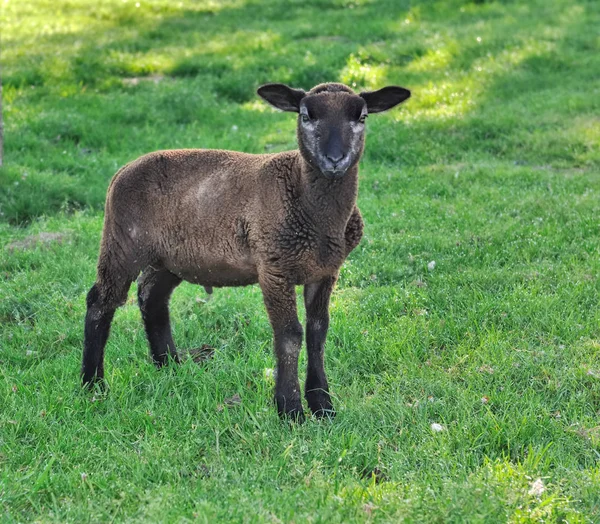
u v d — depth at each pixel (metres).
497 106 17.62
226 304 9.55
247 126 17.19
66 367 8.15
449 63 20.56
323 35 24.39
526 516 5.50
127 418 7.12
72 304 9.66
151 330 8.30
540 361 7.92
